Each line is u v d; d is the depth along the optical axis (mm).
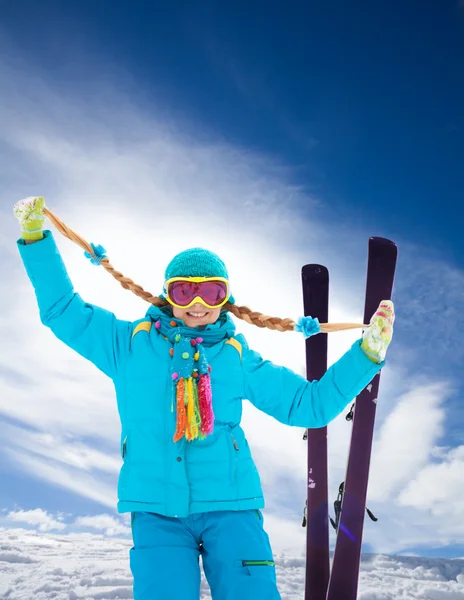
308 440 3393
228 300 2521
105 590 3920
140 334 2338
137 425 2209
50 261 2309
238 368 2342
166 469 2133
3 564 4605
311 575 3244
